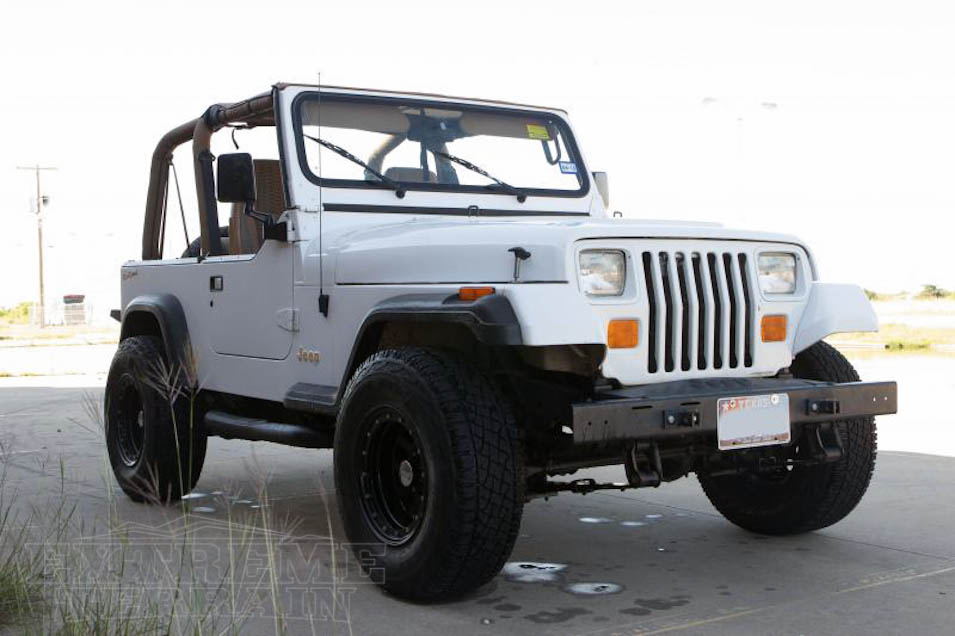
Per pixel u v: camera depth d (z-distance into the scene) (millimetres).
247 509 4773
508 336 2977
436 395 3135
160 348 4910
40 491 5184
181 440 4727
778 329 3566
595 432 3002
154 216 5445
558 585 3475
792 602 3250
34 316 42719
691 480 5496
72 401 9844
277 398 4121
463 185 4398
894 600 3260
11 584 3092
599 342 3094
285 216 4023
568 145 4777
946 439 6785
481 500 3064
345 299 3707
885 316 29375
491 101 4633
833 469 3846
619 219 3572
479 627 3021
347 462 3445
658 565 3730
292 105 4121
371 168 4199
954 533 4152
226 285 4457
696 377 3377
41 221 42062
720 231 3457
